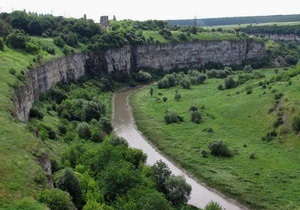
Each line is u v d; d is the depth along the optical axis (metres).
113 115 108.69
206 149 76.31
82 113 93.75
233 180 62.62
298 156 69.19
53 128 76.50
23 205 33.56
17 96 65.94
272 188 58.88
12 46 102.19
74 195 43.69
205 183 63.47
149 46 181.25
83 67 140.12
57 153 61.94
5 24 118.25
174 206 51.62
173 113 97.75
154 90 140.50
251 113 93.38
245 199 57.00
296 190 57.72
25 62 91.00
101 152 54.97
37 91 91.31
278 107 89.06
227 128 89.00
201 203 57.00
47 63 103.69
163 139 84.75
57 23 159.00
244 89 116.31
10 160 39.84
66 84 120.56
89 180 46.91
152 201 43.22
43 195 35.50
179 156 74.56
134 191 45.75
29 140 46.31
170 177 53.88
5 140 44.00
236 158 71.12
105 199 46.72
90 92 121.12
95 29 162.88
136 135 90.94
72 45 141.75
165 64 188.25
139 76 161.75
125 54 165.00
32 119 73.38
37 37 140.75
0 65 76.75
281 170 64.38
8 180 36.50
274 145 75.94
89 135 78.31
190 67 195.62
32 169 39.56
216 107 105.56
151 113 106.81
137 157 60.97
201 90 133.12
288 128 78.19
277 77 117.94
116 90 144.00
